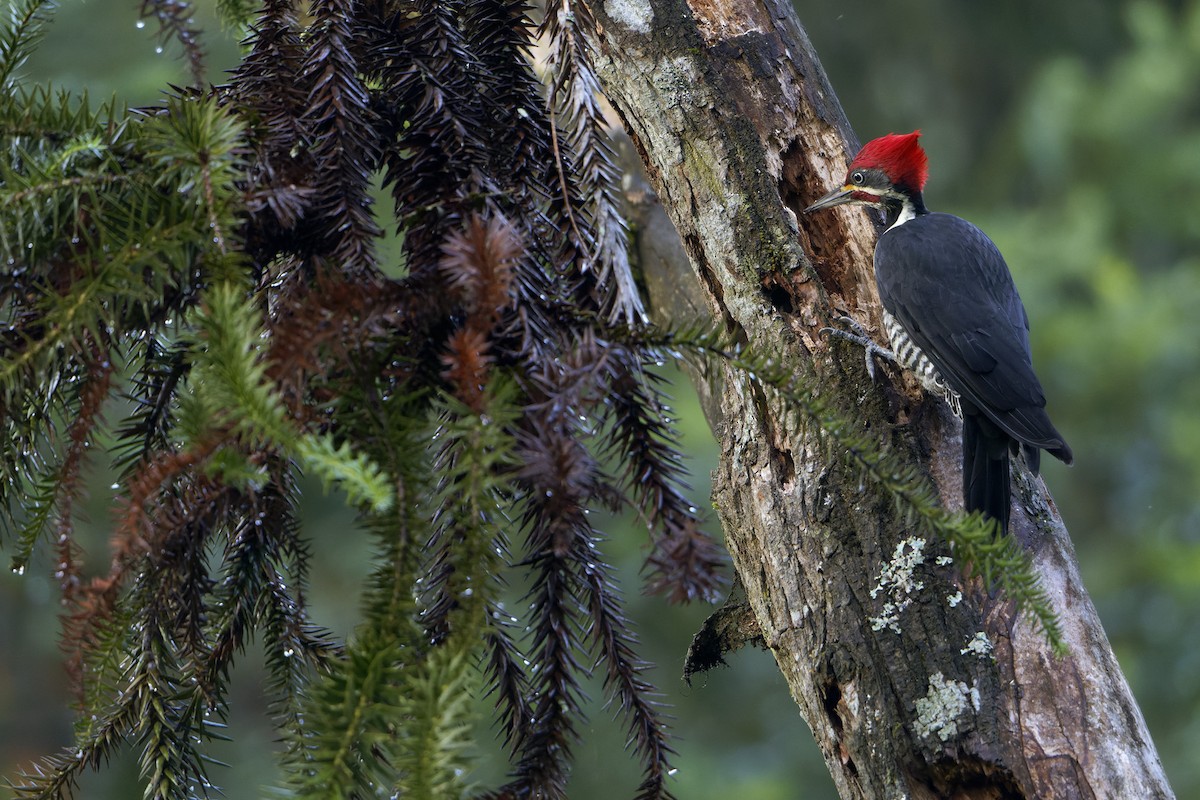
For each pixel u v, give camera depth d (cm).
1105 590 1634
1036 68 2059
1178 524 1645
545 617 388
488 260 338
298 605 422
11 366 349
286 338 340
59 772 401
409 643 340
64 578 356
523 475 329
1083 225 1684
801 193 625
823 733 501
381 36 429
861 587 495
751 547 540
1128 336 1600
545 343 372
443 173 402
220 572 413
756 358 392
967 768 457
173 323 388
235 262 353
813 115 618
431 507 398
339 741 320
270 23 416
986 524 391
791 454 530
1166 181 1847
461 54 425
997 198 2003
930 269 670
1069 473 1691
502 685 402
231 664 432
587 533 400
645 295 771
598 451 384
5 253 366
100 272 353
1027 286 1673
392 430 350
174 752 409
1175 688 1552
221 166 360
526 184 422
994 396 627
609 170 408
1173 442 1597
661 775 407
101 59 984
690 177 589
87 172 366
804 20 2038
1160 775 461
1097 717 462
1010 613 476
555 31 415
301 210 379
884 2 2030
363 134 406
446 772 312
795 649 512
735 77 598
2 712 1277
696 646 615
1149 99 1842
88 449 367
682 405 1330
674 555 333
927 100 2053
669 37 598
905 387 585
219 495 370
